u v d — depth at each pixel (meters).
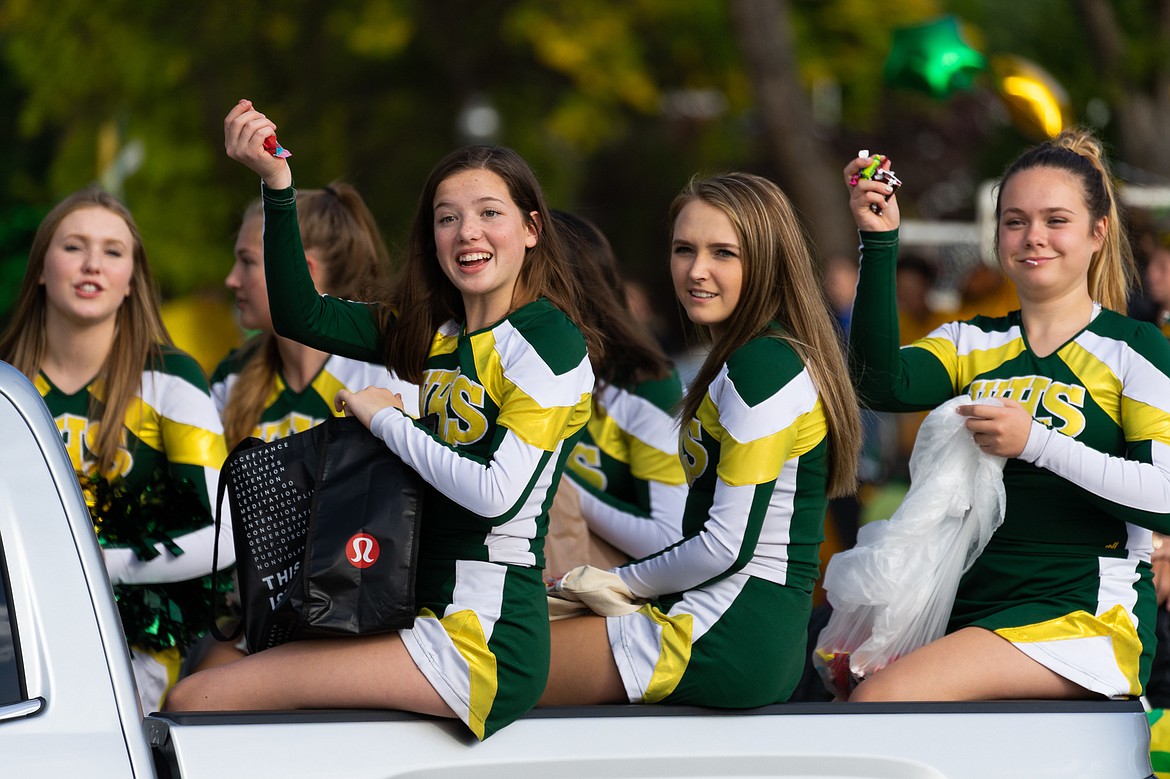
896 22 64.75
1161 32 43.69
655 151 88.62
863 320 13.75
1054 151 13.44
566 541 14.40
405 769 9.71
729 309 12.10
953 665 12.11
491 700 10.09
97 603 8.79
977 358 13.73
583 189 90.94
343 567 10.15
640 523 15.29
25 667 8.45
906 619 12.83
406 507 10.35
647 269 90.12
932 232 39.59
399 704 10.07
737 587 11.36
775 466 11.35
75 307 13.88
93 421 14.08
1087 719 10.95
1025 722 10.84
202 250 67.19
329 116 72.69
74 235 13.93
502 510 10.43
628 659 11.24
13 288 29.70
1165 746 13.23
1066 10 53.88
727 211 11.98
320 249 16.12
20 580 8.62
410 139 74.50
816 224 56.91
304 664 10.23
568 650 11.50
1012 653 12.23
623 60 65.19
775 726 10.60
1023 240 13.27
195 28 68.56
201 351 32.97
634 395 15.90
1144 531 13.00
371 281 15.58
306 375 15.98
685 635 11.16
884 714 10.70
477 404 11.05
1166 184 41.75
